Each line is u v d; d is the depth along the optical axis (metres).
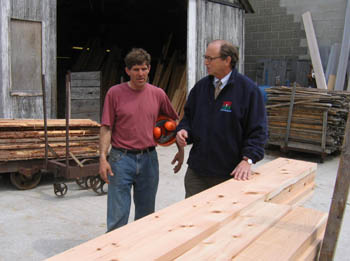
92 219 4.34
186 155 8.14
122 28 15.98
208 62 2.79
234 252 1.66
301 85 12.36
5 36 6.59
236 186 2.55
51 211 4.55
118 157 3.02
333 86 11.54
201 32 9.88
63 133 5.45
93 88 9.99
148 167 3.12
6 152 5.10
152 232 1.76
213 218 1.96
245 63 13.89
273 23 13.10
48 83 7.21
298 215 2.20
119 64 13.91
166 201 5.08
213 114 2.85
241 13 10.99
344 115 8.01
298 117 7.96
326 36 12.14
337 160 8.16
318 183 6.18
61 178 6.01
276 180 2.72
